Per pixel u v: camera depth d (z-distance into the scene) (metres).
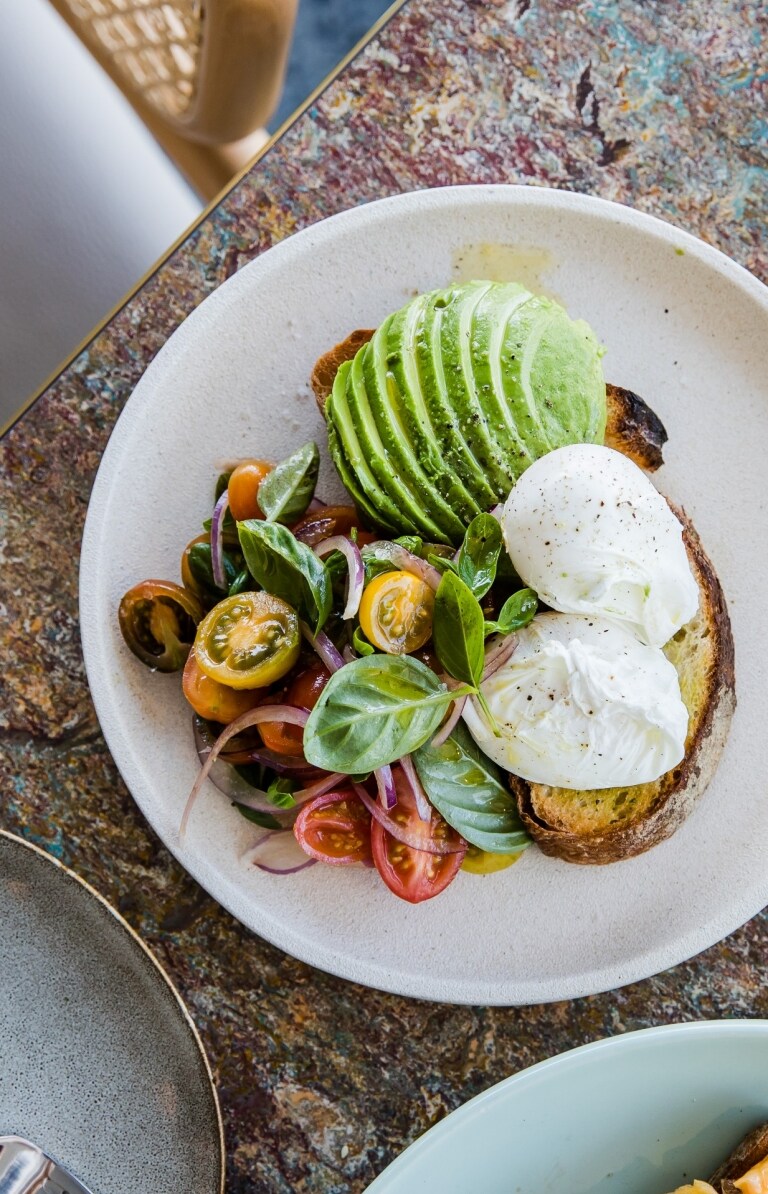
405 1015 0.56
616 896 0.55
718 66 0.58
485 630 0.49
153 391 0.55
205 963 0.56
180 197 0.62
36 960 0.53
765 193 0.57
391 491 0.51
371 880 0.55
